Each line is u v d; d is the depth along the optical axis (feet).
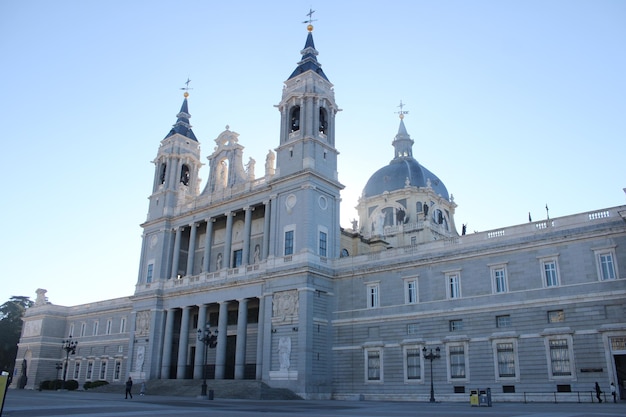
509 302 171.63
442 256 189.78
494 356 170.71
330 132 241.14
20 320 453.58
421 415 92.22
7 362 441.27
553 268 167.12
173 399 173.68
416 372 187.11
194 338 261.44
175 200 288.51
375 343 198.18
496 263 177.78
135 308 276.41
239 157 267.80
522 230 175.63
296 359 201.67
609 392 148.46
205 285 247.09
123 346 320.50
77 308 370.12
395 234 353.72
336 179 235.61
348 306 211.61
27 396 170.71
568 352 157.79
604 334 152.56
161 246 277.44
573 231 164.35
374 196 384.47
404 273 199.52
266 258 230.07
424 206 371.35
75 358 353.31
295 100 241.14
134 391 237.45
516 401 161.89
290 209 224.33
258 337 217.97
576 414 92.73
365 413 101.19
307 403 156.66
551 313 164.96
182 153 298.35
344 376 204.33
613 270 156.25
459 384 175.52
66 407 112.88
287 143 234.99
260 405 140.05
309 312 204.74
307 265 207.41
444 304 186.19
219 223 275.59
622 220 156.56
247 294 229.45
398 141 415.23
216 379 222.69
